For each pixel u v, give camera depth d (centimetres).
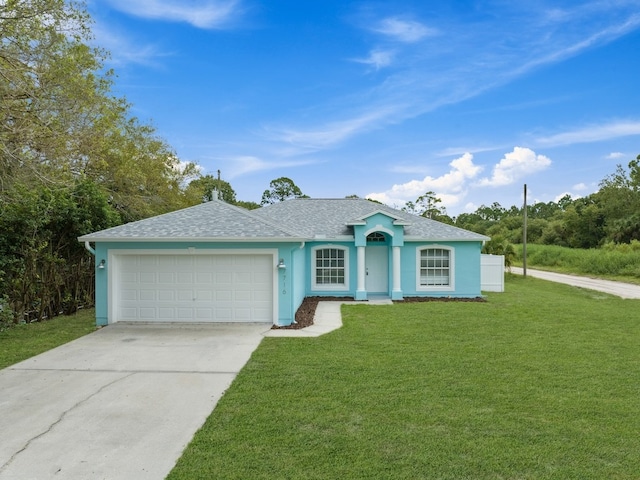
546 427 550
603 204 5722
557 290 2331
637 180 5581
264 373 783
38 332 1156
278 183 6028
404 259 1831
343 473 442
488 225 8331
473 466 455
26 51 1162
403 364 834
